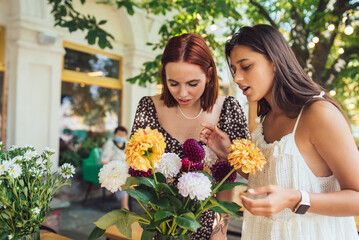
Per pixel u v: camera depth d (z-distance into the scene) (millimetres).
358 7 2957
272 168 1044
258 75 968
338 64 3389
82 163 5508
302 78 1002
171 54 1076
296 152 985
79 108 5691
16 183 1094
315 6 3170
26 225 1128
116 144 4625
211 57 1169
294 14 3334
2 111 4664
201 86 1133
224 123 1373
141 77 3314
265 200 786
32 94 4781
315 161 984
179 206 862
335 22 3098
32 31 4617
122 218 881
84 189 5418
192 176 803
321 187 993
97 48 5793
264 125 1211
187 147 888
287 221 1029
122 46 6215
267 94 1068
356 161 857
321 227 1005
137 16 6051
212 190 885
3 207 1097
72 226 3990
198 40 1115
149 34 6375
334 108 914
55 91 5043
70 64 5492
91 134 5922
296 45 3324
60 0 2658
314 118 917
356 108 4250
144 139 798
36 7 4578
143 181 837
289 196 818
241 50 974
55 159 5082
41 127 4930
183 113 1357
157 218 761
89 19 2668
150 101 1413
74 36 5344
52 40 4766
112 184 853
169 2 3223
